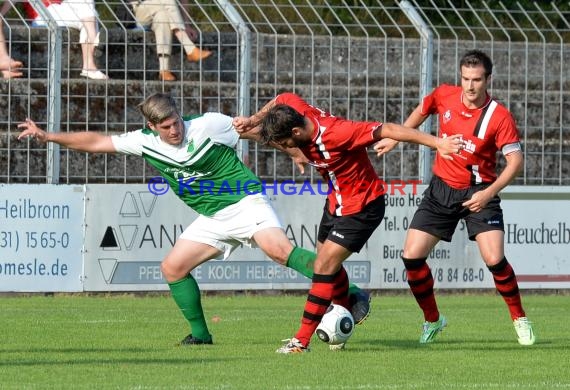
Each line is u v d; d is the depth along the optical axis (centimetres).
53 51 3491
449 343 2402
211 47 4134
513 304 2394
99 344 2311
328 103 3922
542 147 3822
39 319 2838
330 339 2211
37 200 3425
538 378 1859
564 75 4325
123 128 3822
